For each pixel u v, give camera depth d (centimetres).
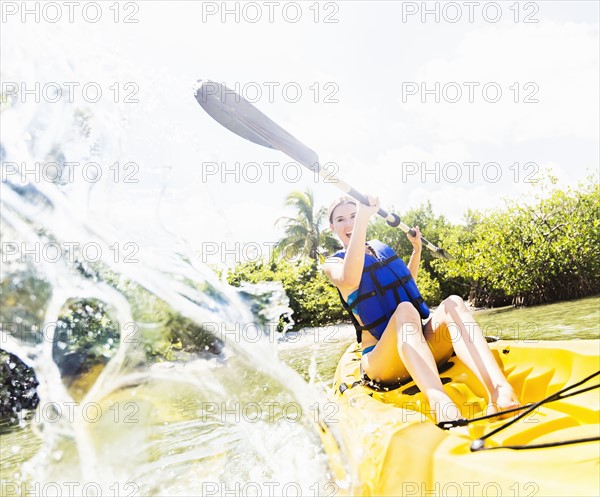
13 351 136
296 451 158
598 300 1137
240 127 211
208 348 157
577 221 1260
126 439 148
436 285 1516
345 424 148
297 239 1803
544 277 1280
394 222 248
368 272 192
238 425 168
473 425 125
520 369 174
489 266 1330
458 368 181
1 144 130
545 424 123
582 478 88
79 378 142
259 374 165
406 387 172
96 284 139
